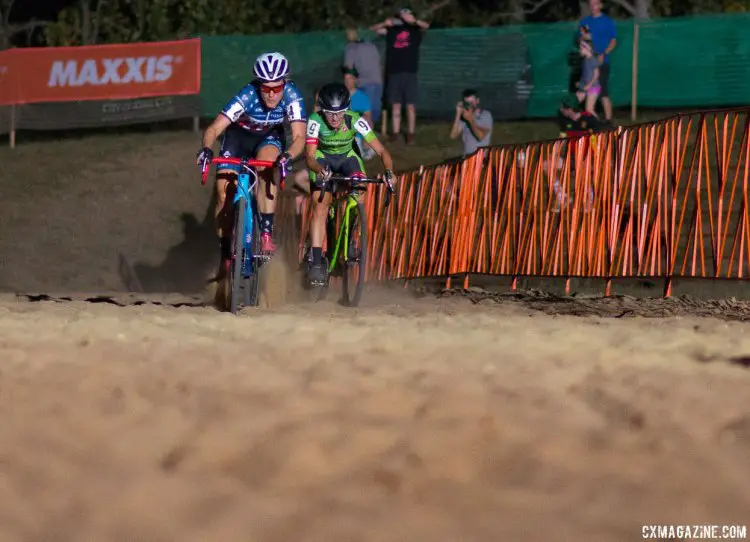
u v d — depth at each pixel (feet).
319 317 41.63
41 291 83.15
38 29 166.71
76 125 123.85
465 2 153.99
